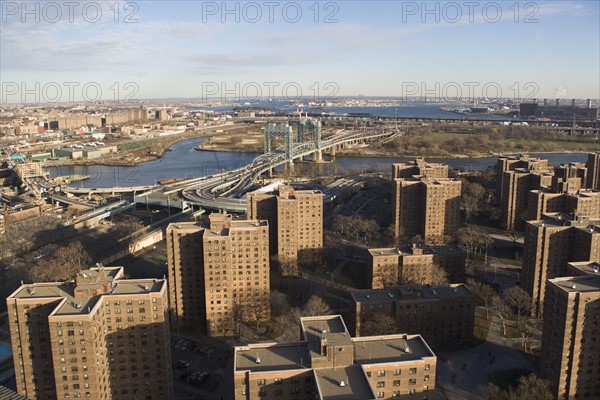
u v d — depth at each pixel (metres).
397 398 189.38
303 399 184.25
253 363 188.00
